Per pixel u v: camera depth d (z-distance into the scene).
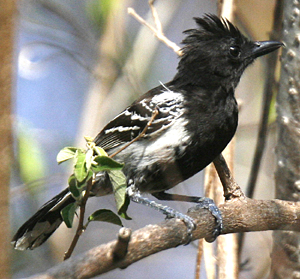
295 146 8.41
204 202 8.97
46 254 13.04
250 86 13.88
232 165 9.77
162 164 9.55
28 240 10.00
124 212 7.07
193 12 15.88
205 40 10.44
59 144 14.22
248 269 9.31
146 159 9.57
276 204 8.01
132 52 13.40
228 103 9.95
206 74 10.25
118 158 9.77
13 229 12.87
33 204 13.30
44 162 12.00
